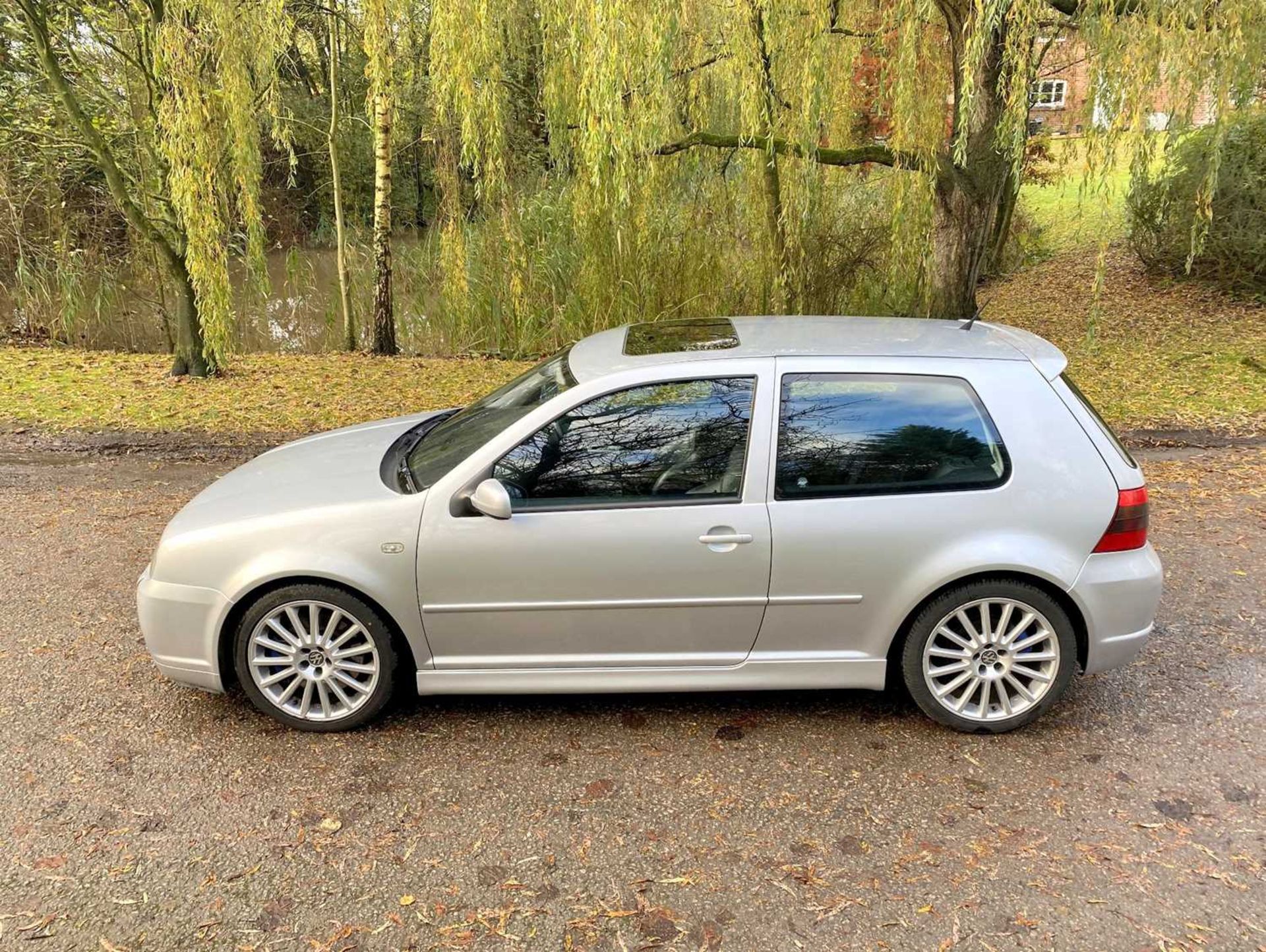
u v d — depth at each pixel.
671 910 2.41
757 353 3.24
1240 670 3.69
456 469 3.16
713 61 8.56
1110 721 3.32
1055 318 12.73
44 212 12.04
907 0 6.96
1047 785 2.94
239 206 9.77
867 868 2.56
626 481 3.12
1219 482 6.30
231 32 8.68
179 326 9.77
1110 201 6.34
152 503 5.97
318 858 2.62
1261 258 12.03
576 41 6.66
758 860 2.60
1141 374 9.62
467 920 2.38
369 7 9.03
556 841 2.69
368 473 3.44
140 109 10.41
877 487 3.10
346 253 12.71
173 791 2.94
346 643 3.27
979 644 3.19
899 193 8.18
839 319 3.87
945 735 3.24
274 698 3.28
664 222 10.01
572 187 9.53
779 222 8.11
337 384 9.59
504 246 10.34
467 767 3.08
